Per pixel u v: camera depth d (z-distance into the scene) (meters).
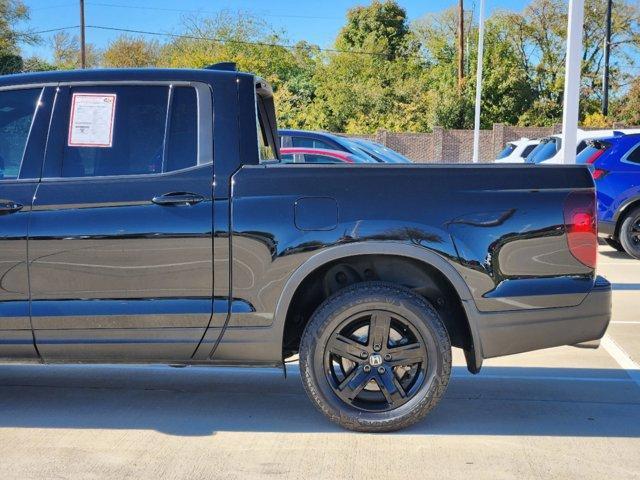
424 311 4.20
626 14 48.28
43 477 3.76
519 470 3.86
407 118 42.19
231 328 4.19
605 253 12.46
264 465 3.91
